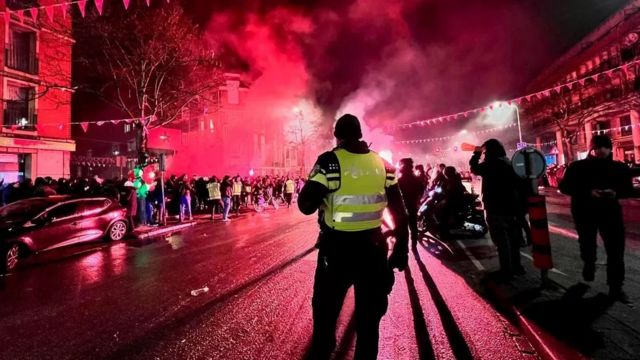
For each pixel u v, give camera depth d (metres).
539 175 4.54
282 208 21.91
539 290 4.48
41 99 19.42
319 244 2.44
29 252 7.56
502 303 4.26
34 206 8.49
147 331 3.87
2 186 13.07
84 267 6.99
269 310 4.41
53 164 20.11
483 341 3.44
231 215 17.48
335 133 2.55
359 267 2.33
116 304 4.74
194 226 13.47
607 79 30.31
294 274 6.04
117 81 15.50
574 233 8.61
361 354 2.31
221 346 3.49
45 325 4.07
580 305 3.92
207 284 5.58
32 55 19.09
